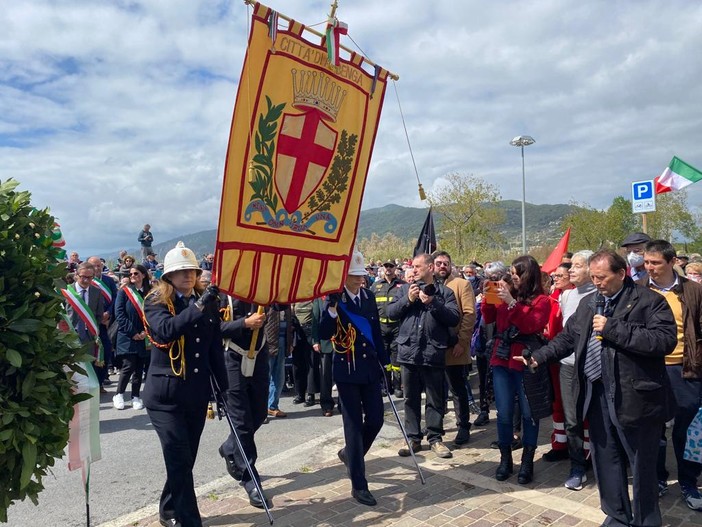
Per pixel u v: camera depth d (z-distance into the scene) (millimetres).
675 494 4797
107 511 4789
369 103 4832
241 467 4820
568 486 4930
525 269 5211
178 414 4066
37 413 2826
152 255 17391
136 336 8125
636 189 9789
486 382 7016
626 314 3934
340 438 6605
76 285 8867
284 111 4234
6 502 2826
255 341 4703
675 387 4574
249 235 4148
